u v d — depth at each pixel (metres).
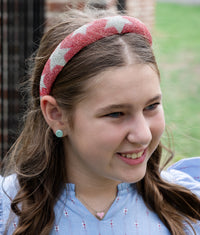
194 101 10.38
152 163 2.58
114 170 2.14
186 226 2.49
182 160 2.83
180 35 16.36
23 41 5.54
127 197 2.45
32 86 2.53
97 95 2.04
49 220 2.36
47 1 5.55
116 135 2.05
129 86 2.01
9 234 2.41
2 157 5.59
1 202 2.50
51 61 2.21
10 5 5.51
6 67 5.52
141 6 8.28
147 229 2.41
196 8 21.23
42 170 2.44
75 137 2.19
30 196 2.44
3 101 5.58
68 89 2.15
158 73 2.15
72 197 2.39
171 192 2.56
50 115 2.26
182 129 4.38
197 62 13.45
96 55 2.07
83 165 2.34
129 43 2.10
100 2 2.86
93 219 2.36
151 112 2.14
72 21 2.35
